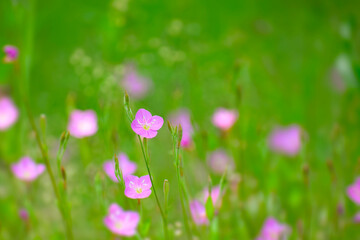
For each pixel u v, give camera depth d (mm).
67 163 1006
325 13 1216
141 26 1140
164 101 1062
